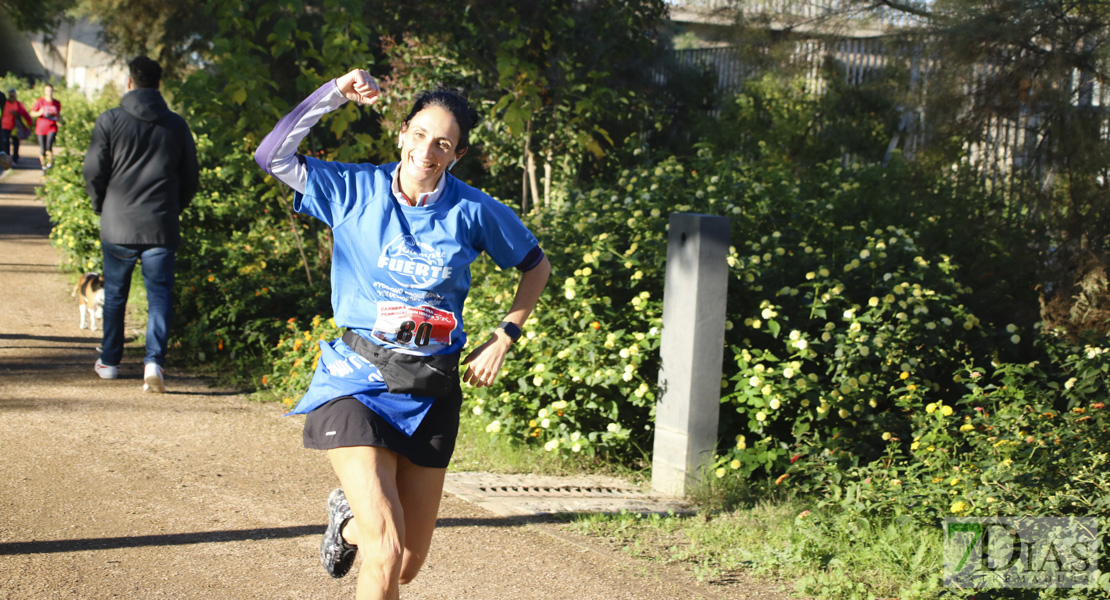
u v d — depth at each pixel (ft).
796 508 14.90
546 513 14.47
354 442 8.22
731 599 11.46
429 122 8.45
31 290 30.78
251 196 33.65
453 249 8.73
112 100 64.95
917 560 11.96
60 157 35.58
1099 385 18.30
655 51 44.91
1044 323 22.02
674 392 16.42
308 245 31.42
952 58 23.79
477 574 11.89
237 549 12.19
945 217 24.90
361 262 8.65
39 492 13.71
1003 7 22.50
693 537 13.51
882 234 21.50
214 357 24.49
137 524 12.80
